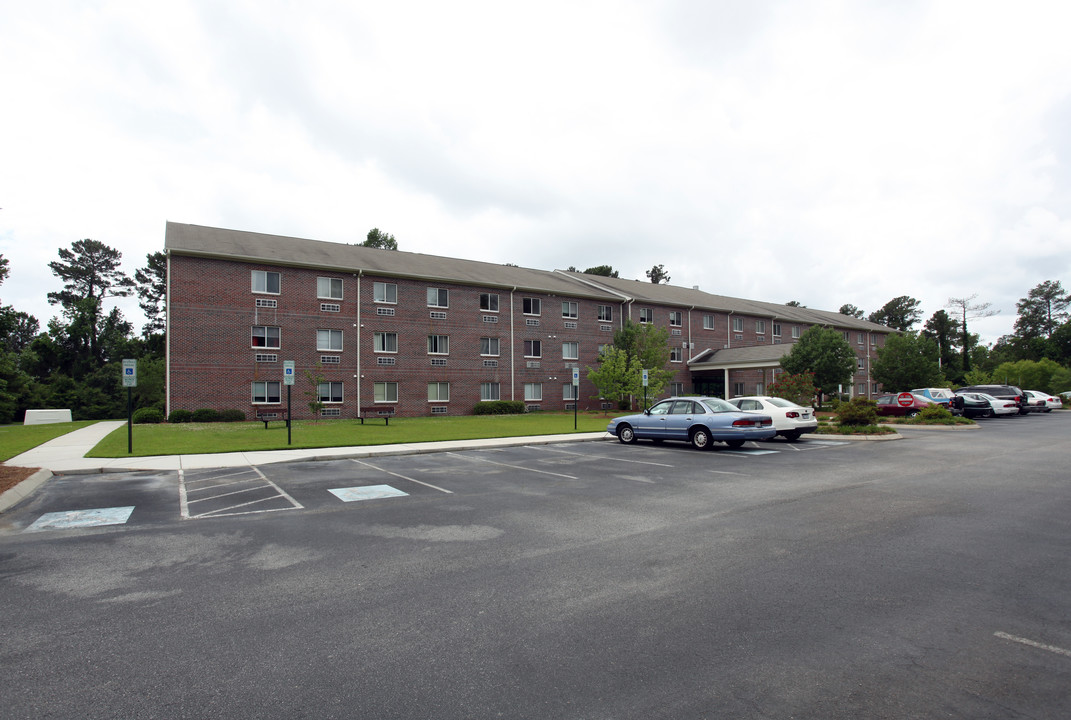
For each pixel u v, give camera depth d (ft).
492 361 114.52
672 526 23.65
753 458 45.96
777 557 19.12
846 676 11.29
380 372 101.50
